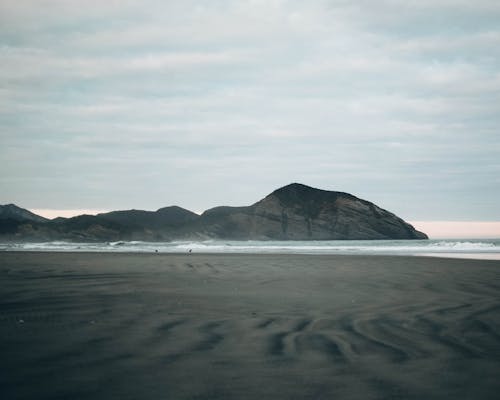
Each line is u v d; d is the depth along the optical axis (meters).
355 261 23.94
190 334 6.40
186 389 4.07
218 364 4.89
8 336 6.12
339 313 8.41
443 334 6.56
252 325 7.15
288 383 4.27
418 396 3.95
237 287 12.58
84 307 8.69
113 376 4.42
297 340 6.11
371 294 11.27
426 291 11.88
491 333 6.64
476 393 4.03
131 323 7.14
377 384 4.26
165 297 10.34
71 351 5.36
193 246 61.16
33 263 22.42
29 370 4.59
